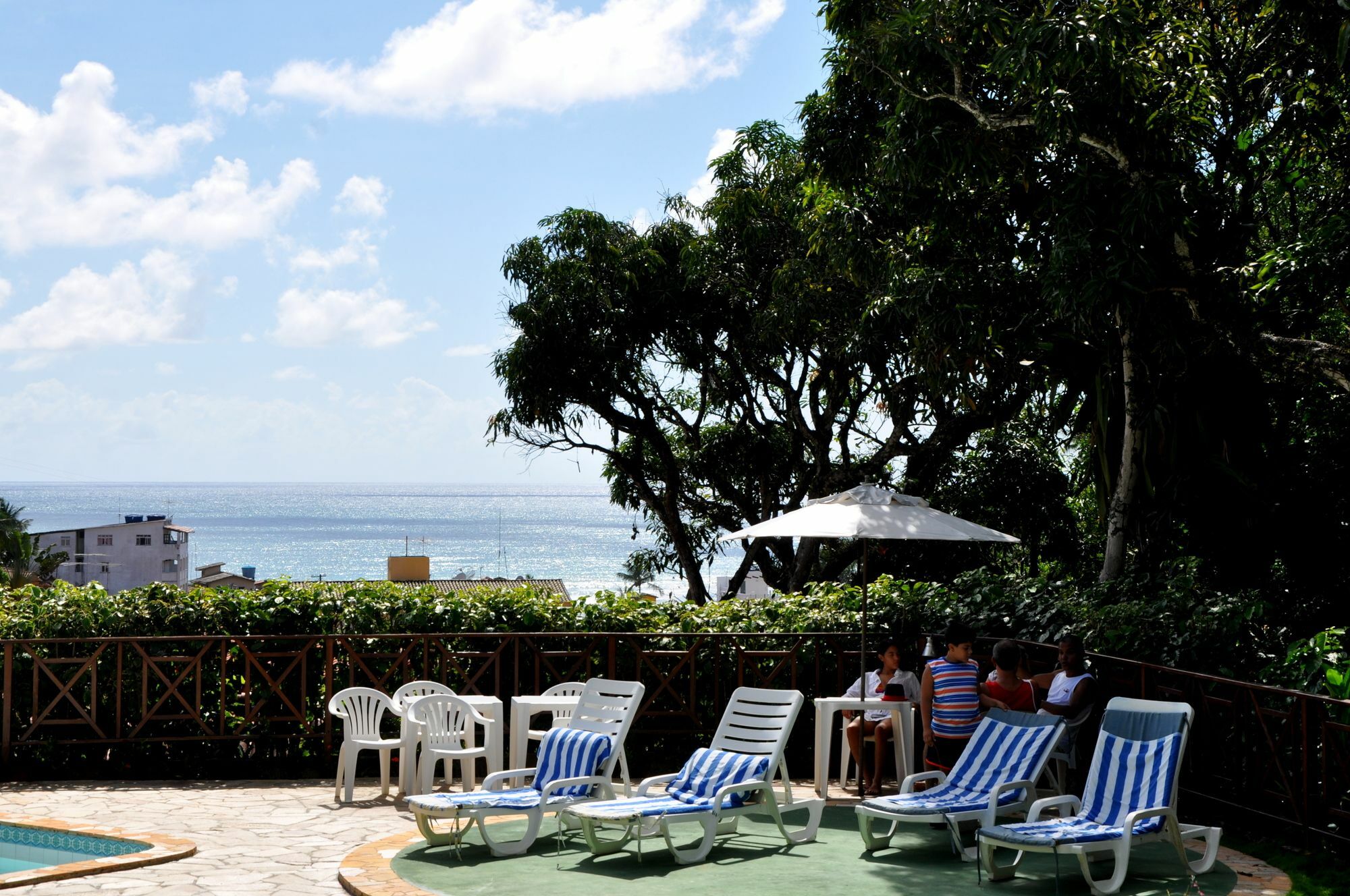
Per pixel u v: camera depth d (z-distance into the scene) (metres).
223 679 10.29
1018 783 6.67
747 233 21.16
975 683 7.89
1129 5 10.45
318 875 6.45
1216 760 8.05
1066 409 13.43
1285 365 11.80
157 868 6.57
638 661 10.67
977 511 21.95
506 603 11.07
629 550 176.00
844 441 22.42
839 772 10.23
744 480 25.08
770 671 10.73
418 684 9.41
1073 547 22.06
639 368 23.44
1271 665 8.12
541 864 6.76
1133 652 8.92
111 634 10.35
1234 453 12.29
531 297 22.84
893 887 6.20
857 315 18.08
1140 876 6.36
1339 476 12.77
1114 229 10.99
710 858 6.93
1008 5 11.49
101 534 95.75
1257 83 12.11
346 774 8.77
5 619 10.26
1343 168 12.14
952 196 12.95
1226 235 11.66
